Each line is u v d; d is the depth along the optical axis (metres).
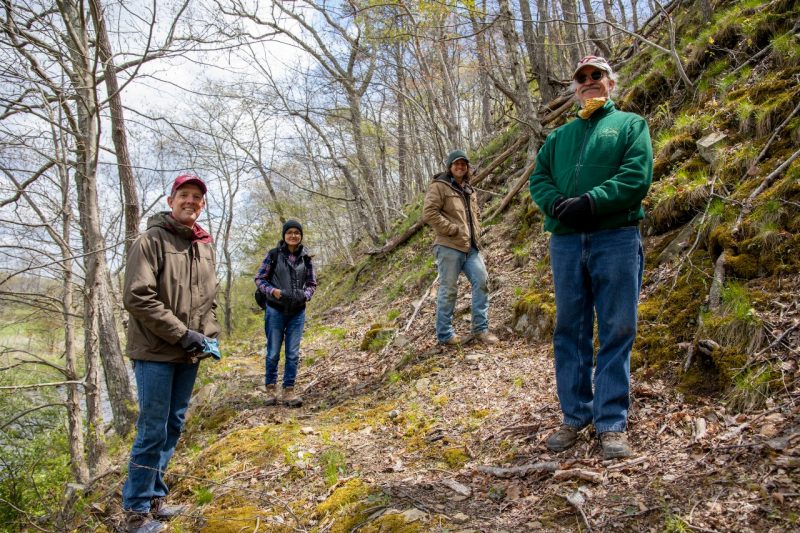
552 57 12.73
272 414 5.41
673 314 3.70
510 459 3.04
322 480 3.48
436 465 3.26
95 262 7.48
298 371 7.17
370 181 15.01
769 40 5.49
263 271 5.81
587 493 2.42
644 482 2.38
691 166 4.95
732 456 2.32
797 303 3.01
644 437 2.77
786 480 2.05
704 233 4.07
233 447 4.41
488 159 11.30
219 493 3.62
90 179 7.42
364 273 12.96
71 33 6.66
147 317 3.00
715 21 6.66
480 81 14.34
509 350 5.00
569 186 2.82
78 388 8.02
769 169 4.03
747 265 3.49
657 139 6.17
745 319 3.05
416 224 11.98
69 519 4.55
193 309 3.29
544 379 4.05
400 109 15.13
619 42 11.79
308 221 17.94
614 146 2.73
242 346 11.35
